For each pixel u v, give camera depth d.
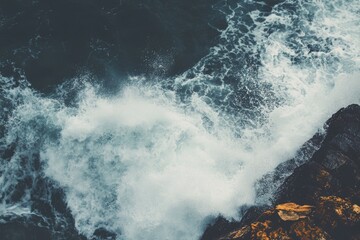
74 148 17.19
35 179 16.62
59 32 20.25
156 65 19.72
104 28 20.56
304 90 19.17
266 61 20.17
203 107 18.56
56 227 15.82
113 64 19.59
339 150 15.91
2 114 17.66
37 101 18.14
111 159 17.08
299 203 15.35
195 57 20.12
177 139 17.64
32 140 17.25
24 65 19.06
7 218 15.70
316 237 13.59
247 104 18.78
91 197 16.48
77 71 19.20
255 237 13.94
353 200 14.73
